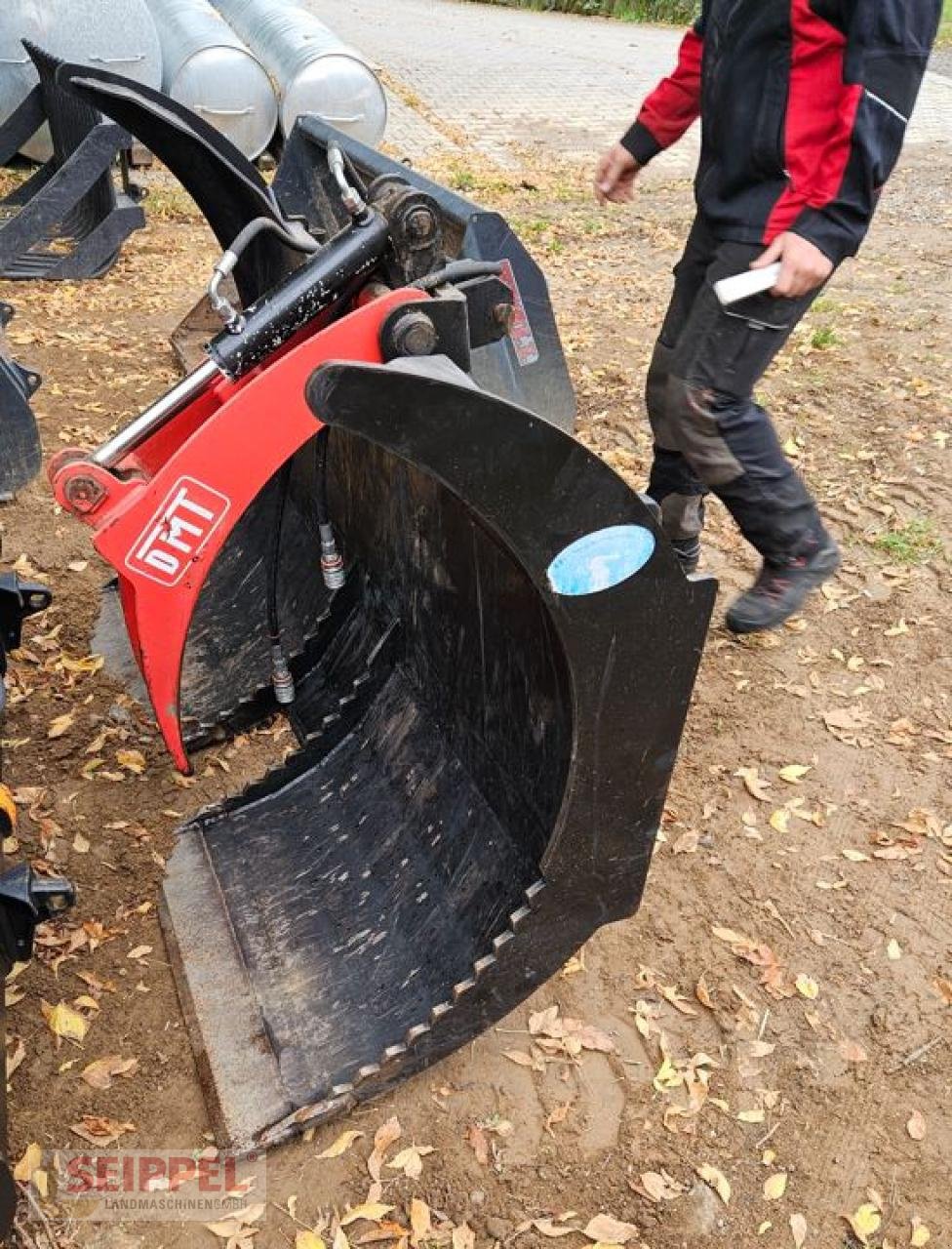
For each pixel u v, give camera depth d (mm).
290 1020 2250
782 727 3219
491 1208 2031
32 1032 2295
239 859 2607
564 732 1943
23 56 7766
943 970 2527
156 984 2402
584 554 1620
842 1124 2203
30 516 4086
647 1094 2238
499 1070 2266
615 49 15703
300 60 8594
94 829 2799
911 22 2301
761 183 2557
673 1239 2000
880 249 7551
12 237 6215
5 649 2760
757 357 2652
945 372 5406
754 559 3986
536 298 3527
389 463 2436
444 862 2340
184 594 1815
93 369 5332
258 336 1850
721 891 2693
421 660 2537
